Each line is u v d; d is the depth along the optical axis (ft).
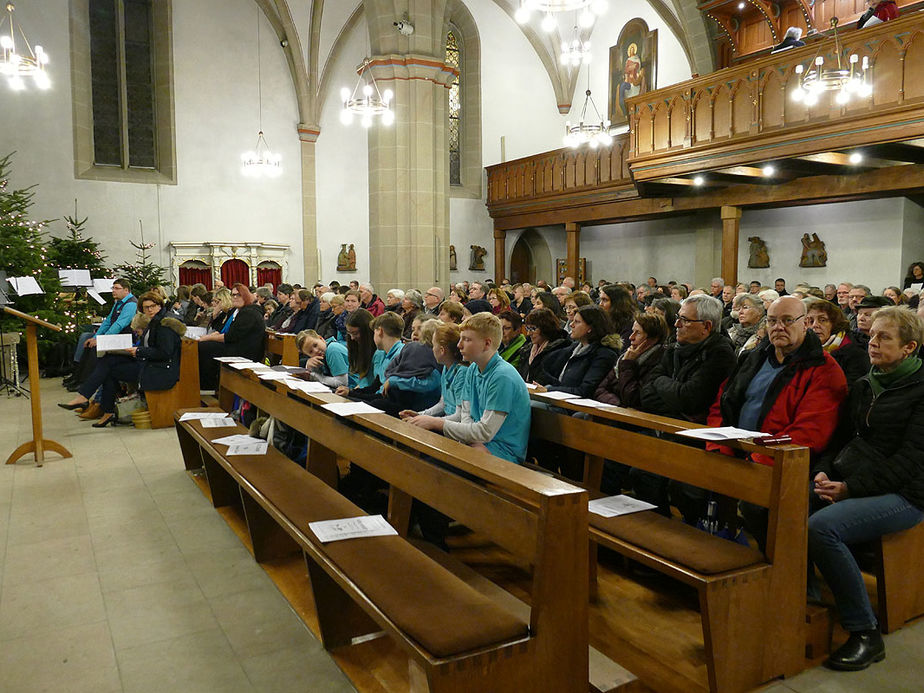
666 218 56.39
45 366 39.58
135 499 16.47
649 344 14.05
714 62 51.75
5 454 20.74
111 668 9.30
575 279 58.49
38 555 13.15
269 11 59.77
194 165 58.13
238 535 14.19
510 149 69.62
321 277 63.77
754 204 44.73
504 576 12.14
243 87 59.72
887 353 9.96
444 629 7.02
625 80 62.49
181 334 24.54
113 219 55.16
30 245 39.58
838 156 34.50
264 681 9.01
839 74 27.40
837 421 10.64
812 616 9.35
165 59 56.65
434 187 46.98
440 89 47.03
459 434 11.80
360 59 63.72
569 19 66.80
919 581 10.50
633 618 10.61
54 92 52.54
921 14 27.43
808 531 9.48
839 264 44.98
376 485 14.47
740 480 9.13
